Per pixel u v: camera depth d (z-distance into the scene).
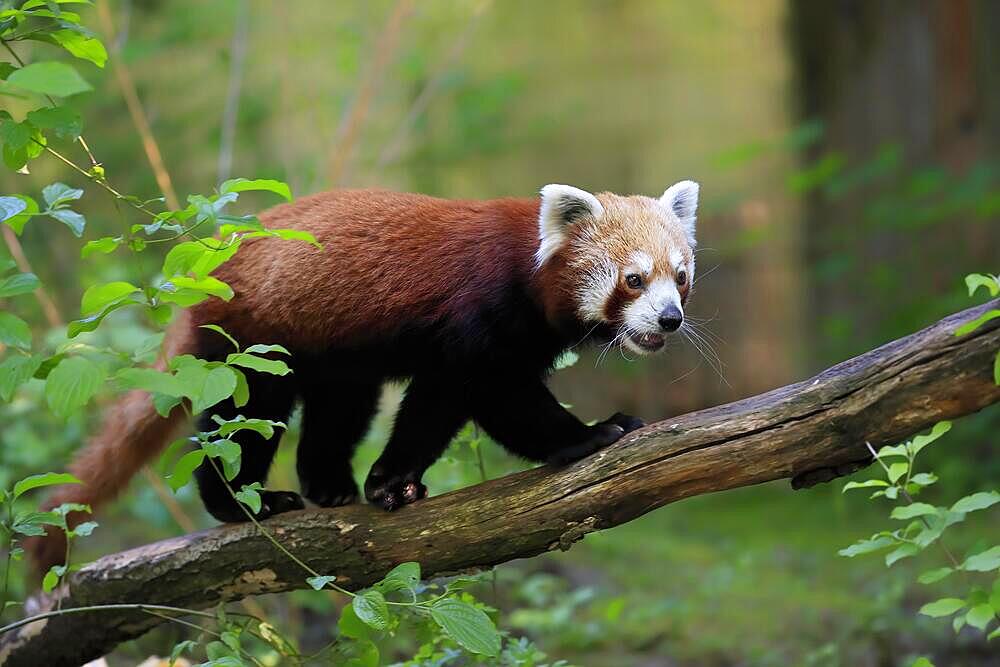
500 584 12.34
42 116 5.72
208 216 5.62
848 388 6.48
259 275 7.74
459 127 22.31
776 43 24.16
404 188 22.42
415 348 7.69
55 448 11.18
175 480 6.07
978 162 18.52
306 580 6.83
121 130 17.66
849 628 10.93
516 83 22.86
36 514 6.36
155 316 5.88
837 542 15.04
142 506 10.64
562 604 11.36
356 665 6.27
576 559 13.92
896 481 6.16
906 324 18.22
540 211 7.78
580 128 27.62
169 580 7.06
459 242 7.70
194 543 7.10
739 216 23.33
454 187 24.44
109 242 5.78
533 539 6.85
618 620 11.95
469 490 6.98
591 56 28.03
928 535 5.90
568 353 8.24
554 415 7.46
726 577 12.49
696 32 27.91
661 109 28.09
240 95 17.59
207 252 5.84
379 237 7.74
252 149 17.88
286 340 7.74
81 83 4.54
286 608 10.94
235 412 7.77
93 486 8.22
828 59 20.28
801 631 11.36
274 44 17.91
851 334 19.69
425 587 7.04
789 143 19.84
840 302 20.14
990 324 6.23
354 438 8.80
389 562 6.95
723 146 27.73
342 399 8.59
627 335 7.82
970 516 15.12
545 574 13.16
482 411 7.70
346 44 16.62
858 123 19.91
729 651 11.09
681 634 11.60
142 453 8.25
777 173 23.20
